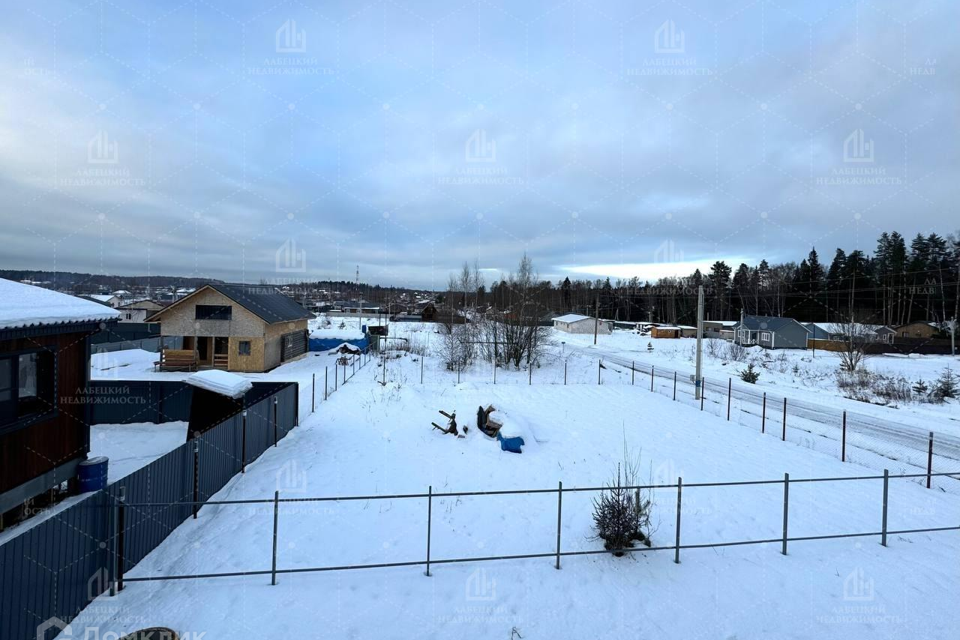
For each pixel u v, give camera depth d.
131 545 6.69
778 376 30.23
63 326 8.98
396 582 6.55
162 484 7.58
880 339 47.91
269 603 5.99
